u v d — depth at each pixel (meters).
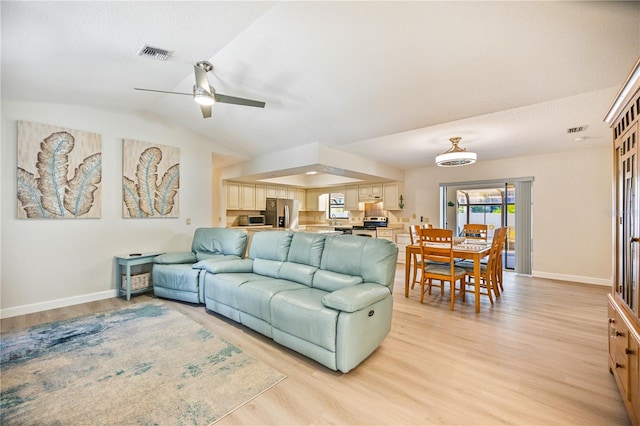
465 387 1.89
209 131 4.76
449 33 2.09
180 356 2.29
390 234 6.59
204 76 2.50
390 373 2.06
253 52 2.57
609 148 4.55
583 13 1.78
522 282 4.75
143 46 2.40
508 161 5.45
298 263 3.11
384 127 3.78
